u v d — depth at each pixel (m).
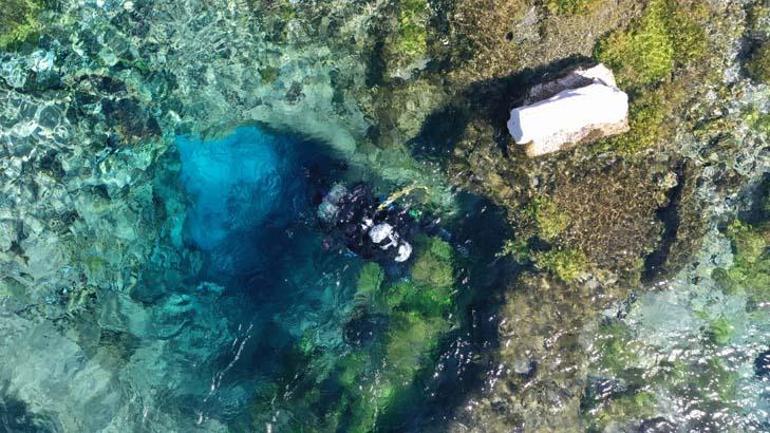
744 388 7.78
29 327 8.48
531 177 7.52
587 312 7.69
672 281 7.76
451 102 7.92
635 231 7.61
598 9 7.12
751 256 7.62
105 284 8.62
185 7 8.21
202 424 8.30
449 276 8.06
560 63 7.38
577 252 7.55
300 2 8.01
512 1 7.18
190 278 8.85
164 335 8.68
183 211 8.86
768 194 7.57
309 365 8.28
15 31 8.22
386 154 8.48
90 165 8.47
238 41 8.32
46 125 8.31
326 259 8.52
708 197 7.68
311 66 8.37
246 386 8.39
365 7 7.84
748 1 7.21
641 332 7.80
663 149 7.51
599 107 6.86
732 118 7.48
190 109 8.65
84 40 8.33
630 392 7.75
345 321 8.34
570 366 7.62
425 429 7.53
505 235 7.80
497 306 7.60
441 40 7.68
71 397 8.34
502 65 7.46
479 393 7.45
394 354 8.02
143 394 8.46
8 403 8.21
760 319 7.77
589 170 7.48
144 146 8.62
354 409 7.94
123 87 8.45
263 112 8.71
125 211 8.64
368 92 8.27
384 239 7.76
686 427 7.72
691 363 7.80
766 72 7.21
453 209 8.20
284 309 8.62
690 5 7.18
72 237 8.53
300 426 8.02
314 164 8.59
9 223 8.33
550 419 7.44
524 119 6.84
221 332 8.72
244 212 8.86
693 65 7.32
